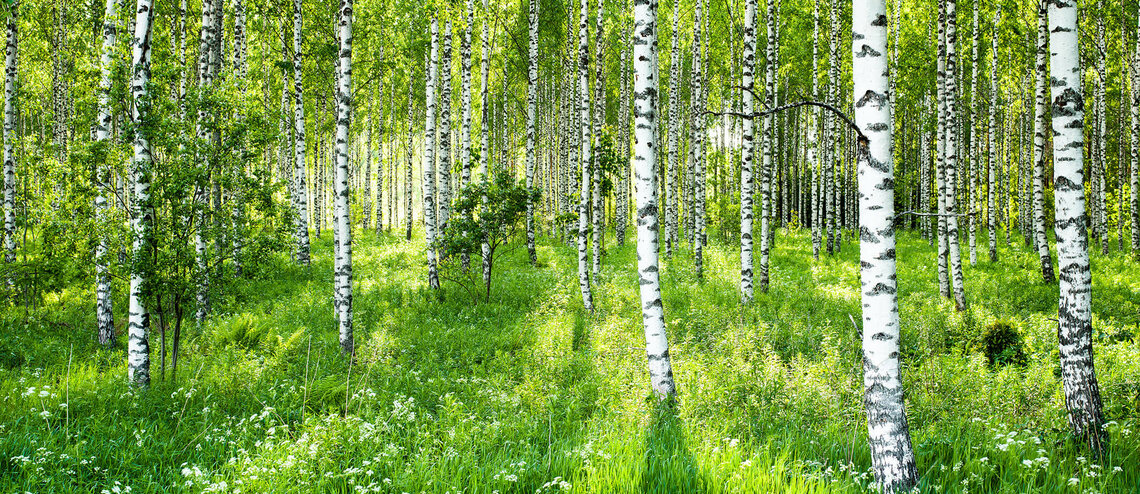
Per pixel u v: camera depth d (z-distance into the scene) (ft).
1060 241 19.53
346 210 36.63
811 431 20.57
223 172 28.40
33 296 46.03
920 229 100.73
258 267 29.22
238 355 31.83
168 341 37.24
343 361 33.04
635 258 71.67
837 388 24.88
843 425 21.38
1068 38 18.89
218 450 19.63
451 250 52.49
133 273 26.25
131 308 27.25
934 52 71.05
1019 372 26.58
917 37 71.05
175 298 27.43
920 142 108.27
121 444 19.56
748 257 45.42
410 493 16.10
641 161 25.34
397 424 21.49
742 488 15.57
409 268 66.95
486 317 44.68
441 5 58.03
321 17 71.26
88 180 27.09
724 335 33.91
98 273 27.17
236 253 28.58
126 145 27.48
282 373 29.25
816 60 71.31
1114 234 87.35
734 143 104.99
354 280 61.11
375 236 108.78
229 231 28.19
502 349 35.91
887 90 15.70
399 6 78.28
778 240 93.76
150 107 27.14
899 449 15.66
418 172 206.69
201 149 27.55
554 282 56.49
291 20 68.90
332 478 17.17
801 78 85.30
